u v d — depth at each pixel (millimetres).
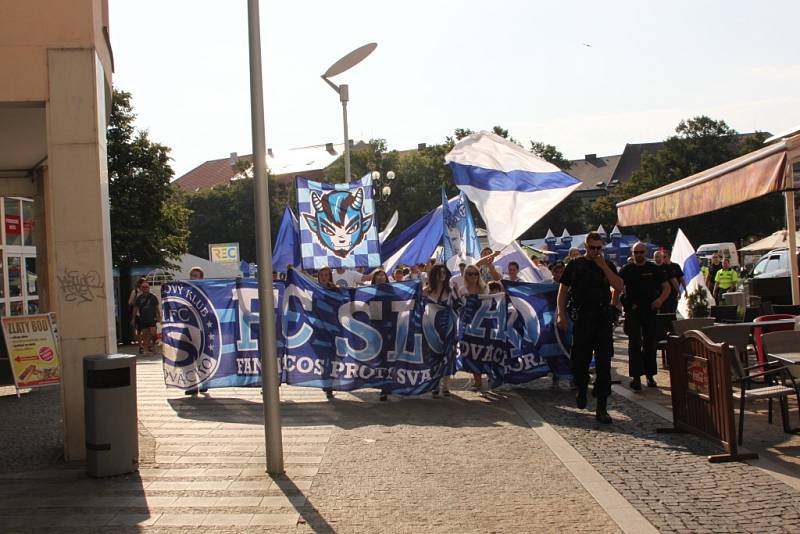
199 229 73125
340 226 15922
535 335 11359
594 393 8953
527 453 7516
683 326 11047
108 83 9328
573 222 74250
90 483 6754
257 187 6836
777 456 7129
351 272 16297
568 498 6051
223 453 7762
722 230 63500
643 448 7590
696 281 14062
